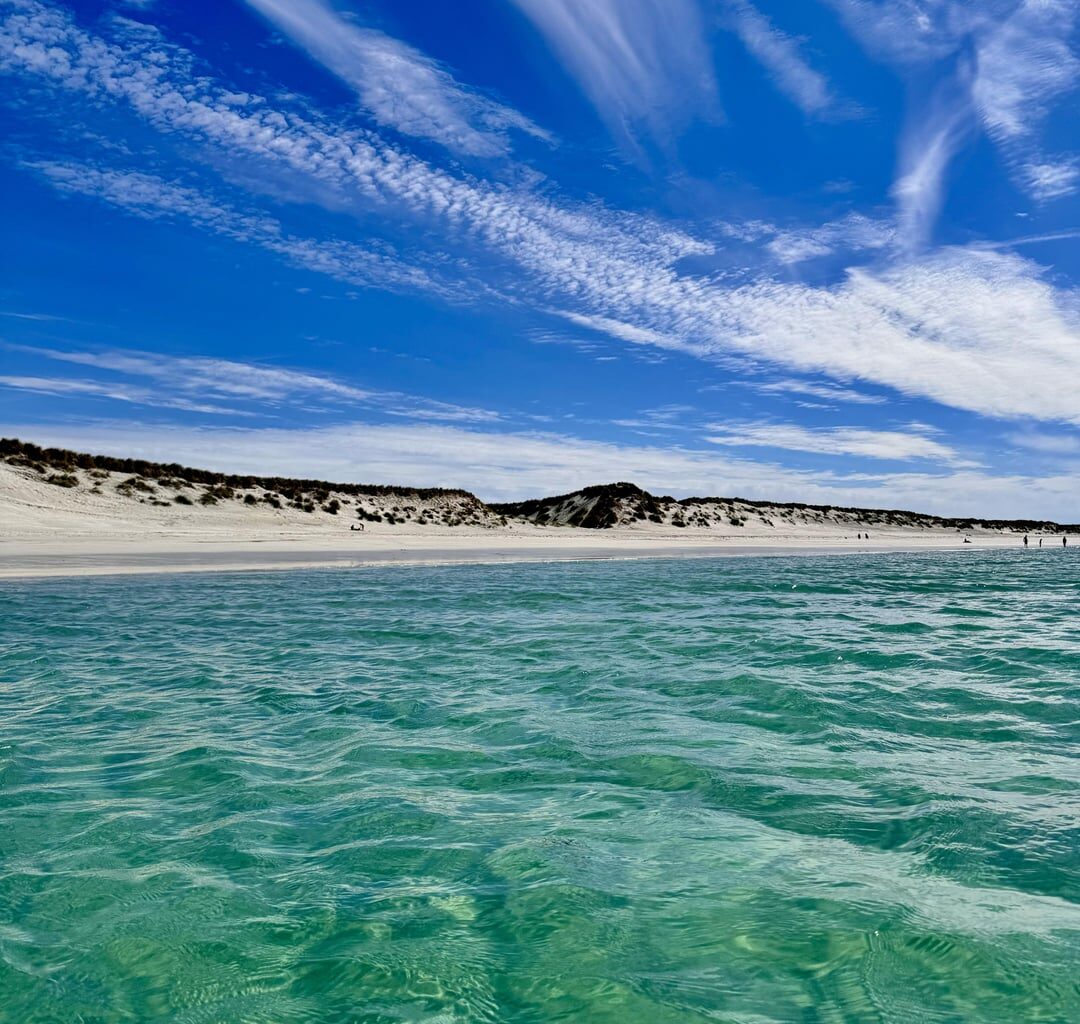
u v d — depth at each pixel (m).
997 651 16.16
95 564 33.75
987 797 7.64
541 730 10.04
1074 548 96.06
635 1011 4.33
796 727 10.23
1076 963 4.76
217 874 5.91
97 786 7.86
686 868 6.04
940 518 148.25
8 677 13.02
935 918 5.28
